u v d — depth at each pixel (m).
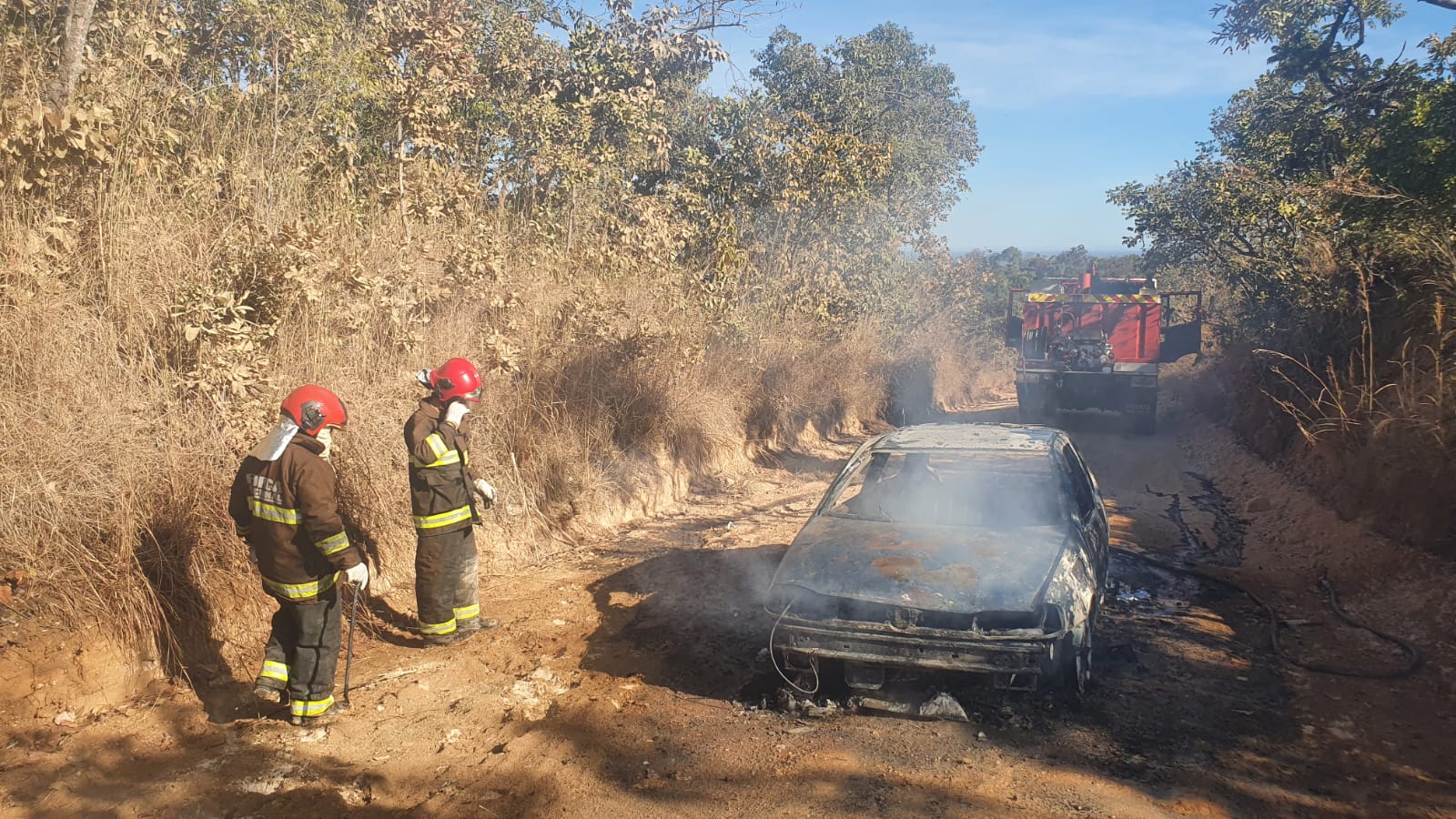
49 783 3.79
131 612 4.71
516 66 12.90
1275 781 4.02
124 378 5.54
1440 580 6.27
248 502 4.42
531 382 8.60
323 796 3.89
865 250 18.52
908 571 4.84
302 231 6.53
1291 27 13.33
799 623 4.69
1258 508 9.55
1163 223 18.50
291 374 6.49
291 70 9.36
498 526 7.69
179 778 3.94
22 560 4.61
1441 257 8.77
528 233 11.09
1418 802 3.83
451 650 5.68
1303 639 5.86
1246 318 15.48
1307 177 13.17
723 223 14.33
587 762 4.28
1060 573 4.87
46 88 6.61
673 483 10.28
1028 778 4.04
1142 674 5.28
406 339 7.54
